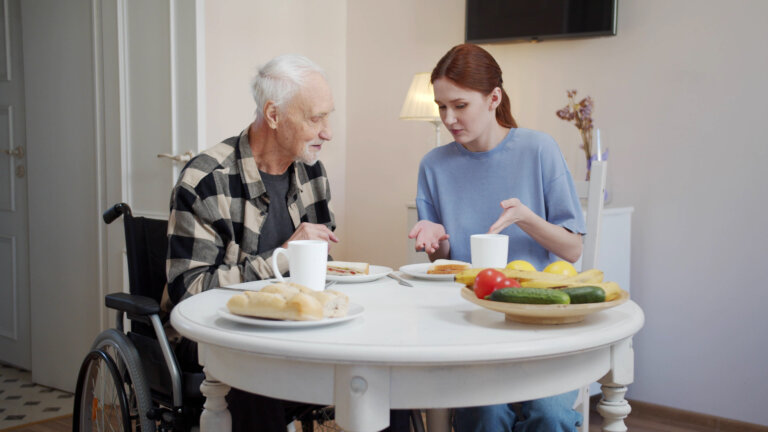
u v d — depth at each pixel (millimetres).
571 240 1729
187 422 1505
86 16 2975
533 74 3152
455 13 3375
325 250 1331
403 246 3609
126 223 1737
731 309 2711
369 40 3688
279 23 3365
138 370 1514
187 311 1202
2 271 3617
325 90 1692
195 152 2652
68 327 3156
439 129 3180
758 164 2629
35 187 3262
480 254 1455
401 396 964
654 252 2873
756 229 2643
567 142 3062
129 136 2857
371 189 3725
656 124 2842
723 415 2746
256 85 1703
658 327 2879
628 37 2889
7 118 3490
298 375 992
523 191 1823
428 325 1083
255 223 1713
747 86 2639
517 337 993
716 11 2689
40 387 3266
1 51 3486
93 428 1742
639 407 2920
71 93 3070
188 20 2641
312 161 1757
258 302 1055
